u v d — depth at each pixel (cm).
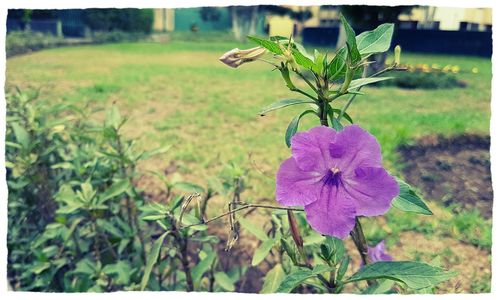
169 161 61
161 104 87
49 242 39
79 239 37
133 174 34
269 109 17
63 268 38
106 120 34
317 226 15
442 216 49
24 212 37
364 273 17
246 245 42
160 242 24
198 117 79
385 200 15
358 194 15
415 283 16
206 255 31
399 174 57
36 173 36
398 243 45
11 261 37
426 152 62
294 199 15
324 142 15
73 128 39
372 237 45
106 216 36
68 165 34
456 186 55
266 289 26
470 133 67
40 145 37
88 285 32
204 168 59
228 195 30
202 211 29
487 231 46
